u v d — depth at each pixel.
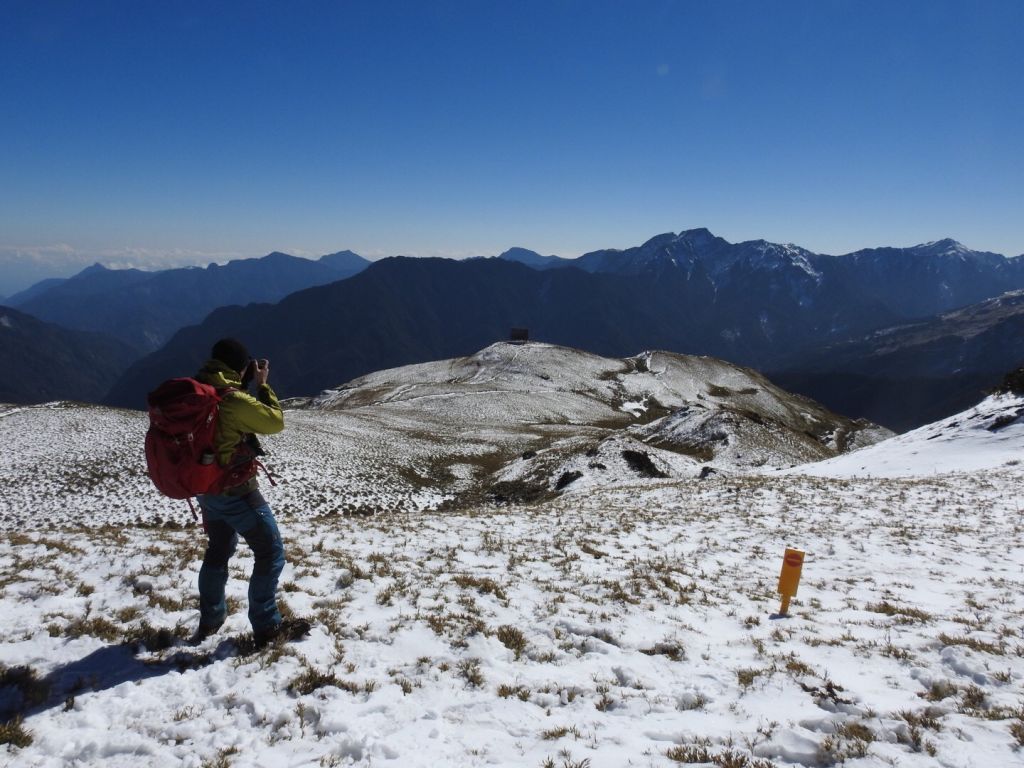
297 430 55.09
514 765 4.14
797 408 111.25
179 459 4.89
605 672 5.95
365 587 7.83
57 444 42.94
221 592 5.83
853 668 6.33
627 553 11.94
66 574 7.48
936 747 4.39
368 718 4.61
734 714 5.12
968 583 10.59
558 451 49.34
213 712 4.60
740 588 9.91
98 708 4.54
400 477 46.47
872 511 17.86
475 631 6.55
